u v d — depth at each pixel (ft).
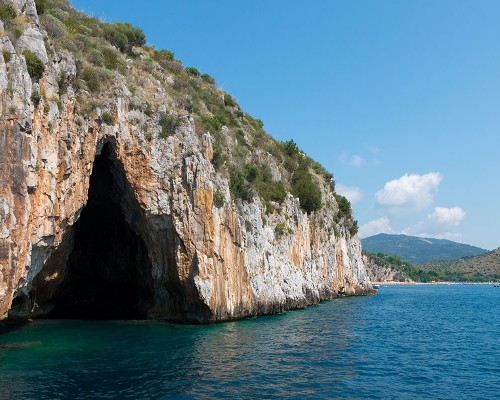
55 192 100.63
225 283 141.38
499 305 270.05
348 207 321.32
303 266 220.43
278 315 170.30
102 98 121.80
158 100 141.59
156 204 130.82
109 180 142.10
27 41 92.89
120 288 169.78
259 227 171.83
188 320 137.69
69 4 156.56
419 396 69.62
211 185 136.36
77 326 127.13
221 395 65.26
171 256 136.05
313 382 74.64
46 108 96.27
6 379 69.51
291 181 247.29
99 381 69.92
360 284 337.11
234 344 103.91
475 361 96.43
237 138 202.59
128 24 196.95
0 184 80.43
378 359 95.20
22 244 84.33
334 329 137.49
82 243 159.33
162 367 79.71
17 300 124.26
